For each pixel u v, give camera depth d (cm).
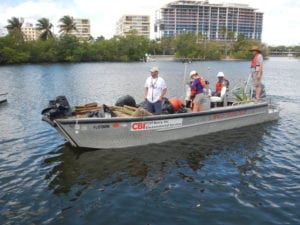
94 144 839
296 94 2212
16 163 778
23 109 1547
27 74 4203
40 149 882
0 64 7194
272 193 628
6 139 989
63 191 629
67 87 2634
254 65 1139
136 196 611
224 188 649
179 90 2389
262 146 922
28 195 610
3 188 639
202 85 953
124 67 6175
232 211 559
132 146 876
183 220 530
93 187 648
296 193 628
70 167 748
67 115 829
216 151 869
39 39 8756
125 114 904
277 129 1106
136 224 518
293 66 7131
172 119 899
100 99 1991
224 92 1084
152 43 11531
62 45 8319
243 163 790
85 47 8725
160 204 582
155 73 881
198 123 966
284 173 730
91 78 3553
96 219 531
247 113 1110
